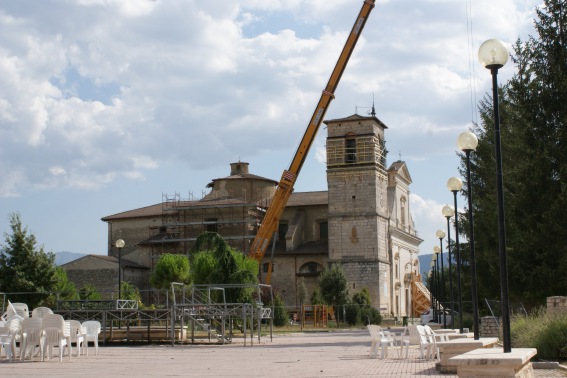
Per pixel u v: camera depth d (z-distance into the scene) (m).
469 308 54.69
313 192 92.94
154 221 90.44
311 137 74.56
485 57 14.38
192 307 36.59
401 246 87.94
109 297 79.88
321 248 83.00
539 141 32.44
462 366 11.63
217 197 89.31
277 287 82.44
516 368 11.70
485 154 46.75
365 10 73.94
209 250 51.00
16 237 48.69
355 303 70.94
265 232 74.62
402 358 24.94
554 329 21.97
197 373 18.75
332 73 74.50
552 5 32.72
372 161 79.44
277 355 26.94
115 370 19.62
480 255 44.22
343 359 24.59
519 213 33.72
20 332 24.00
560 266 32.31
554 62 32.41
